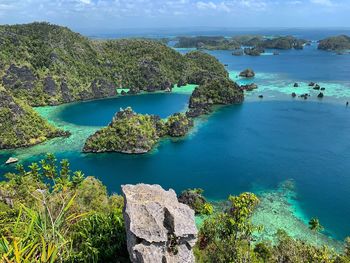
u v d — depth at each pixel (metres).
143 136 134.62
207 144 141.38
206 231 63.19
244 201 68.94
